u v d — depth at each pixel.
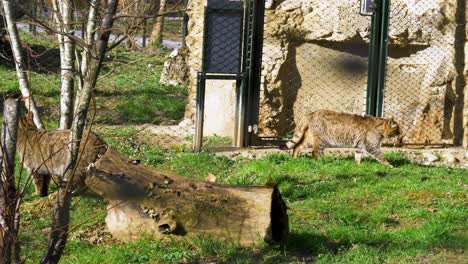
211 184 8.02
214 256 7.59
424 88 13.77
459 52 13.85
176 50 19.67
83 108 5.66
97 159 8.23
